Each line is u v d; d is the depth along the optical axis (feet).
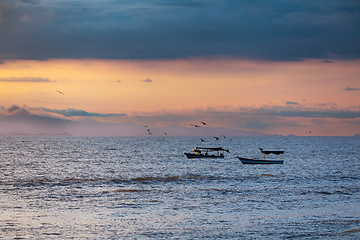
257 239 110.63
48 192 186.19
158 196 174.29
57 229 118.93
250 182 224.74
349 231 118.73
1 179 242.58
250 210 145.69
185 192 185.37
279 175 263.70
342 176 258.37
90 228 120.37
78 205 154.92
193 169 316.60
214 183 220.02
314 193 182.50
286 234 115.34
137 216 136.36
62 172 290.15
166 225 124.06
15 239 108.78
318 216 136.87
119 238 110.52
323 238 112.06
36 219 131.23
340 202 161.38
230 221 129.49
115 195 177.27
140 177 251.19
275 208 149.48
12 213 140.46
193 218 133.39
